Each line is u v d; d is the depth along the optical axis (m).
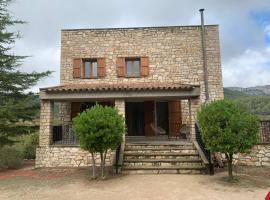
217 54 15.05
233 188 7.53
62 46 15.52
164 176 9.04
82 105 14.91
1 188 8.03
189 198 6.64
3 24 13.03
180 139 13.61
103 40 15.48
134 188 7.64
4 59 12.69
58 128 12.81
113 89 11.64
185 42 15.30
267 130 11.30
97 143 8.80
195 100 11.95
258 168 10.65
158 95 11.75
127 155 10.55
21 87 13.27
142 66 15.13
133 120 15.27
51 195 7.13
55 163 11.48
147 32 15.46
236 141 7.91
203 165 9.68
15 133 12.63
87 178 9.09
